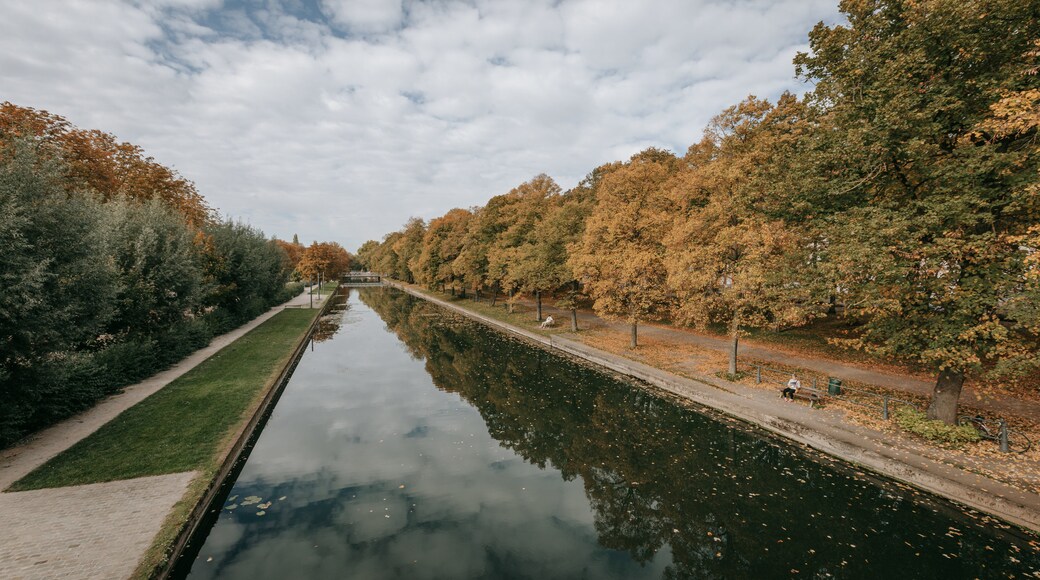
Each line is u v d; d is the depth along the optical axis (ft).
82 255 41.52
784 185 50.62
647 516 36.65
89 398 48.75
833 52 47.80
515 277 126.82
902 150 37.83
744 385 63.05
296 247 280.10
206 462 36.52
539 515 36.29
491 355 97.30
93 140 97.60
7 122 73.00
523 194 184.96
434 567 28.89
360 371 83.76
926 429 42.47
